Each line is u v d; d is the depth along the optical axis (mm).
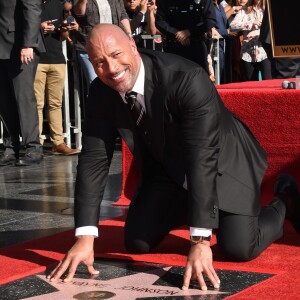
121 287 3666
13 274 3928
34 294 3584
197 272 3584
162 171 4297
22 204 6039
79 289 3645
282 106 4984
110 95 3846
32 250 4484
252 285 3648
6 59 8016
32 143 8234
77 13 8477
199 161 3668
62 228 5152
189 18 9172
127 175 5793
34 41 7867
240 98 5078
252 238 4055
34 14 7820
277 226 4301
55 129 9055
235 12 11297
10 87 8227
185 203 4266
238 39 11234
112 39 3584
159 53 3848
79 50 8578
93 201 3863
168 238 4684
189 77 3717
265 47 7422
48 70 8859
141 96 3768
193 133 3695
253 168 4168
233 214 4059
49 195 6406
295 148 5000
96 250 4426
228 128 4090
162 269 3982
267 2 5395
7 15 7879
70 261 3793
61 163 8320
